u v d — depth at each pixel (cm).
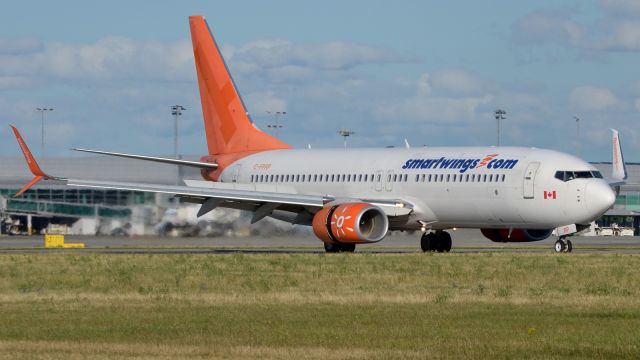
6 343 6919
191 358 6331
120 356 6397
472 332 7331
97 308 8781
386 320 7925
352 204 16025
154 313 8419
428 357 6362
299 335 7225
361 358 6325
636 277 11119
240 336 7194
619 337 7075
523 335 7188
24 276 11912
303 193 18375
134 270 12562
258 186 18662
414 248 19662
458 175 16212
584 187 15262
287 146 19512
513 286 10281
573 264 12912
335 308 8644
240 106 19900
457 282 10719
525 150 16012
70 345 6812
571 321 7838
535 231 16875
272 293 9750
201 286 10512
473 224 16350
